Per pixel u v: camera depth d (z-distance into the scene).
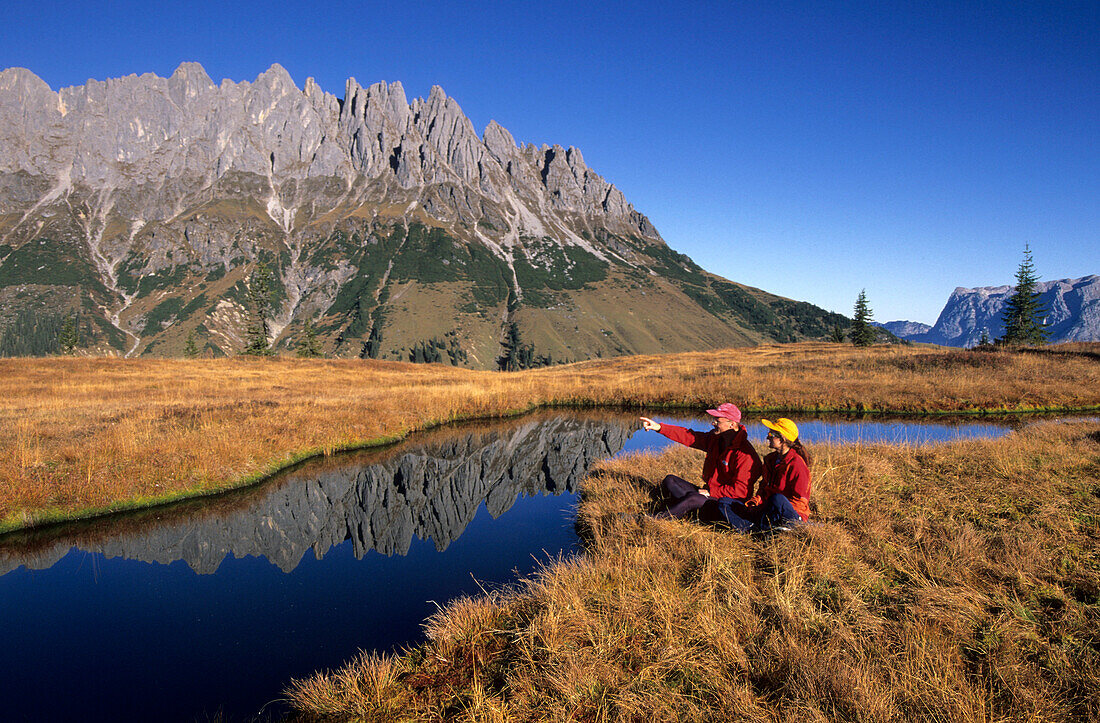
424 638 5.52
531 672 4.10
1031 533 5.95
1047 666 3.79
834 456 10.10
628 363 52.50
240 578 7.41
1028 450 9.94
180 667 5.13
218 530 9.48
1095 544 5.66
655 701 3.59
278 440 14.53
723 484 7.26
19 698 4.65
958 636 4.17
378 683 4.30
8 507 9.22
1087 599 4.65
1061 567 5.22
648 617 4.68
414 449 16.28
